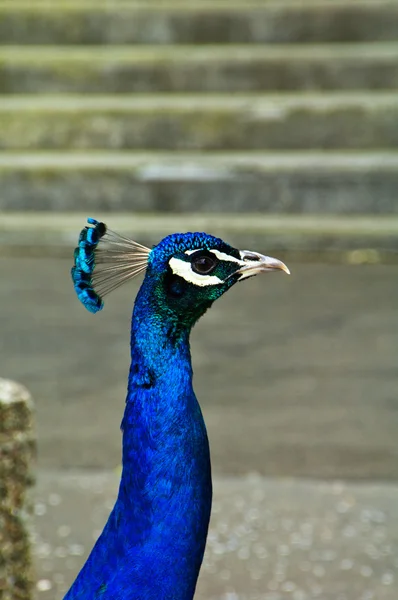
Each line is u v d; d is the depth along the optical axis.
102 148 19.53
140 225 18.19
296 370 12.39
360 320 14.21
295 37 20.25
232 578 7.95
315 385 11.93
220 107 19.34
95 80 19.95
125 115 19.39
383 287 15.74
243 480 9.71
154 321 4.35
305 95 19.86
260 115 19.27
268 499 9.34
